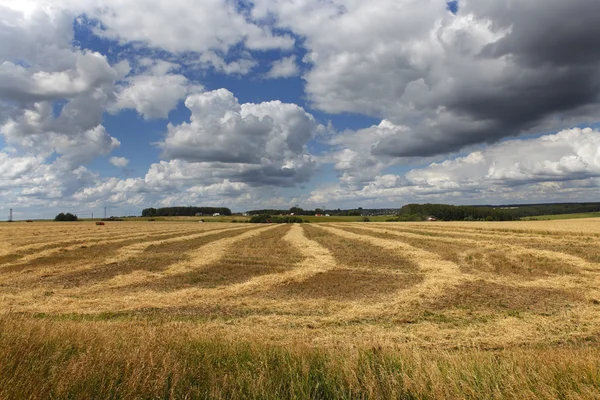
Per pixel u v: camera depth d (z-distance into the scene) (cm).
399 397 468
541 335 932
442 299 1359
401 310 1192
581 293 1430
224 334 784
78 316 1109
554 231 4259
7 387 413
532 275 1864
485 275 1850
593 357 535
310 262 2395
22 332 571
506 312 1173
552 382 470
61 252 2808
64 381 437
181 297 1383
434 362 539
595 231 4150
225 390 467
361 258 2562
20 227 6756
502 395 445
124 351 545
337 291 1530
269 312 1187
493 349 837
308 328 1007
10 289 1541
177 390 456
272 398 453
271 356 582
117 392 441
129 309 1209
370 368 528
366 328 998
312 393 486
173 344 592
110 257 2583
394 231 5544
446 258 2494
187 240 4212
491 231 4928
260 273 2016
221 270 2094
